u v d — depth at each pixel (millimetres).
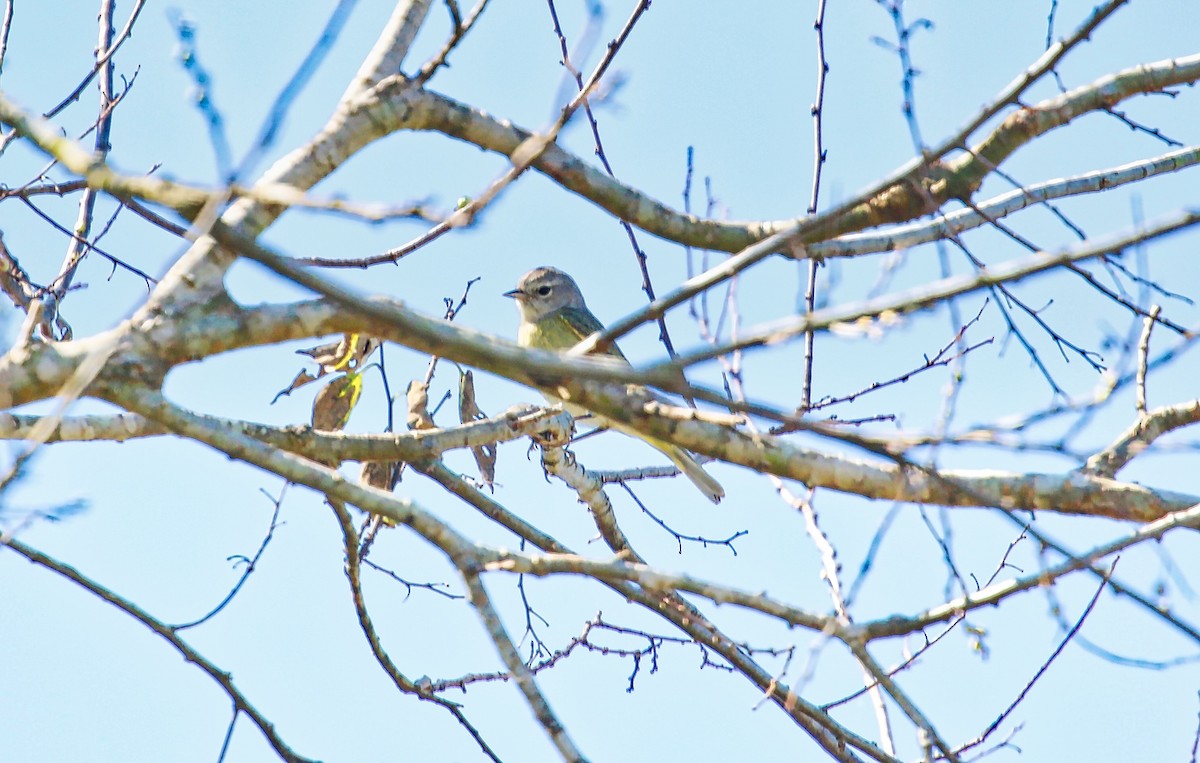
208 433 7945
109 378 7934
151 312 8203
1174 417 10367
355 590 11648
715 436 9086
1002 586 8586
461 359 7590
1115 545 8734
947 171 10664
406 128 10234
